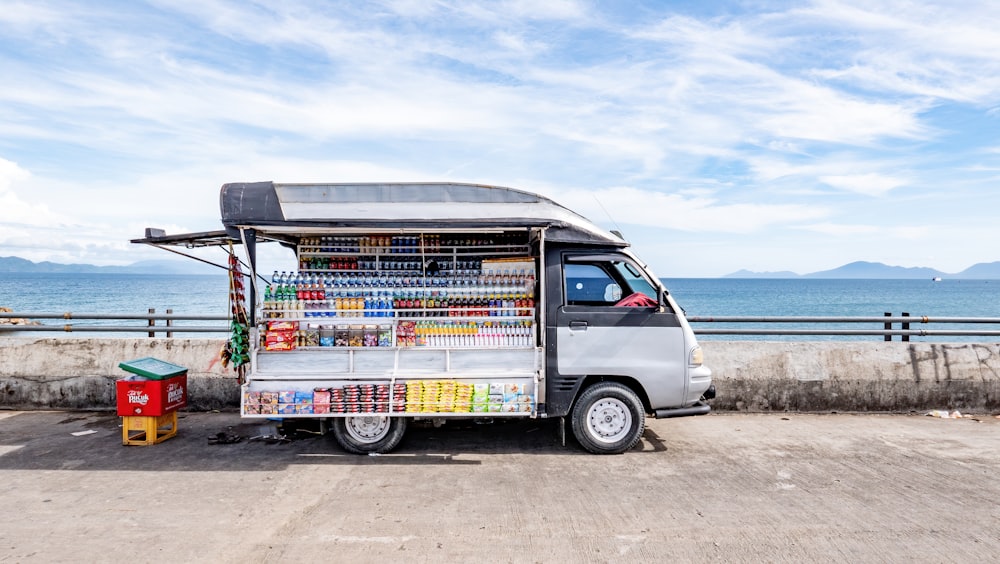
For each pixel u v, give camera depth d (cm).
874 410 750
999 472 515
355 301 578
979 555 355
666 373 581
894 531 390
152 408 590
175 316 783
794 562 347
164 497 452
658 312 585
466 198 565
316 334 572
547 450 588
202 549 362
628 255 594
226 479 497
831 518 412
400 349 573
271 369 570
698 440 622
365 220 550
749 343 768
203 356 754
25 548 361
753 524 402
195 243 633
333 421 574
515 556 355
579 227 585
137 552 357
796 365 753
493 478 502
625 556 355
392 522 406
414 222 554
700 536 383
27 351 757
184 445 598
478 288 584
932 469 524
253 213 544
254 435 636
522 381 571
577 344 576
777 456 564
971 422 702
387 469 528
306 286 578
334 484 486
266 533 386
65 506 432
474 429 664
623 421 574
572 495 460
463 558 352
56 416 720
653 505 438
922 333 772
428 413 558
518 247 635
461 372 571
